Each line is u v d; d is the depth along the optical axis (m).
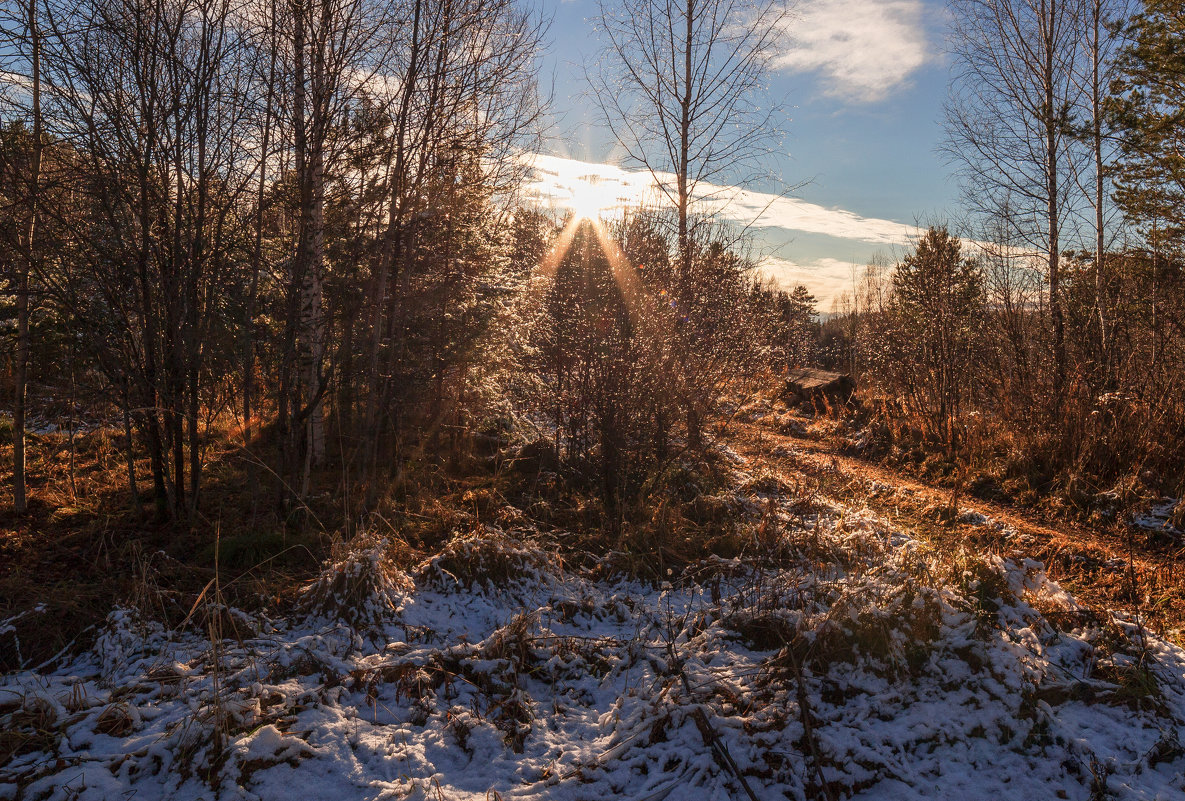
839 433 11.79
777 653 3.85
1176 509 6.63
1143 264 10.40
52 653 4.03
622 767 3.10
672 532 6.08
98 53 5.43
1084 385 8.93
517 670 3.85
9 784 2.86
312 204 6.10
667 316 7.06
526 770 3.10
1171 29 11.61
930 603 3.67
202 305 6.12
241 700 3.31
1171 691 3.61
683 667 3.72
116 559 5.28
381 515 6.11
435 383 8.90
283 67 5.89
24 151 5.39
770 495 7.76
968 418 10.31
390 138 6.24
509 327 9.36
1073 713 3.43
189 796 2.85
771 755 3.10
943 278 11.13
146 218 5.57
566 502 7.08
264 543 5.43
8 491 6.91
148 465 7.86
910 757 3.12
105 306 5.74
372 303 7.12
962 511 7.28
